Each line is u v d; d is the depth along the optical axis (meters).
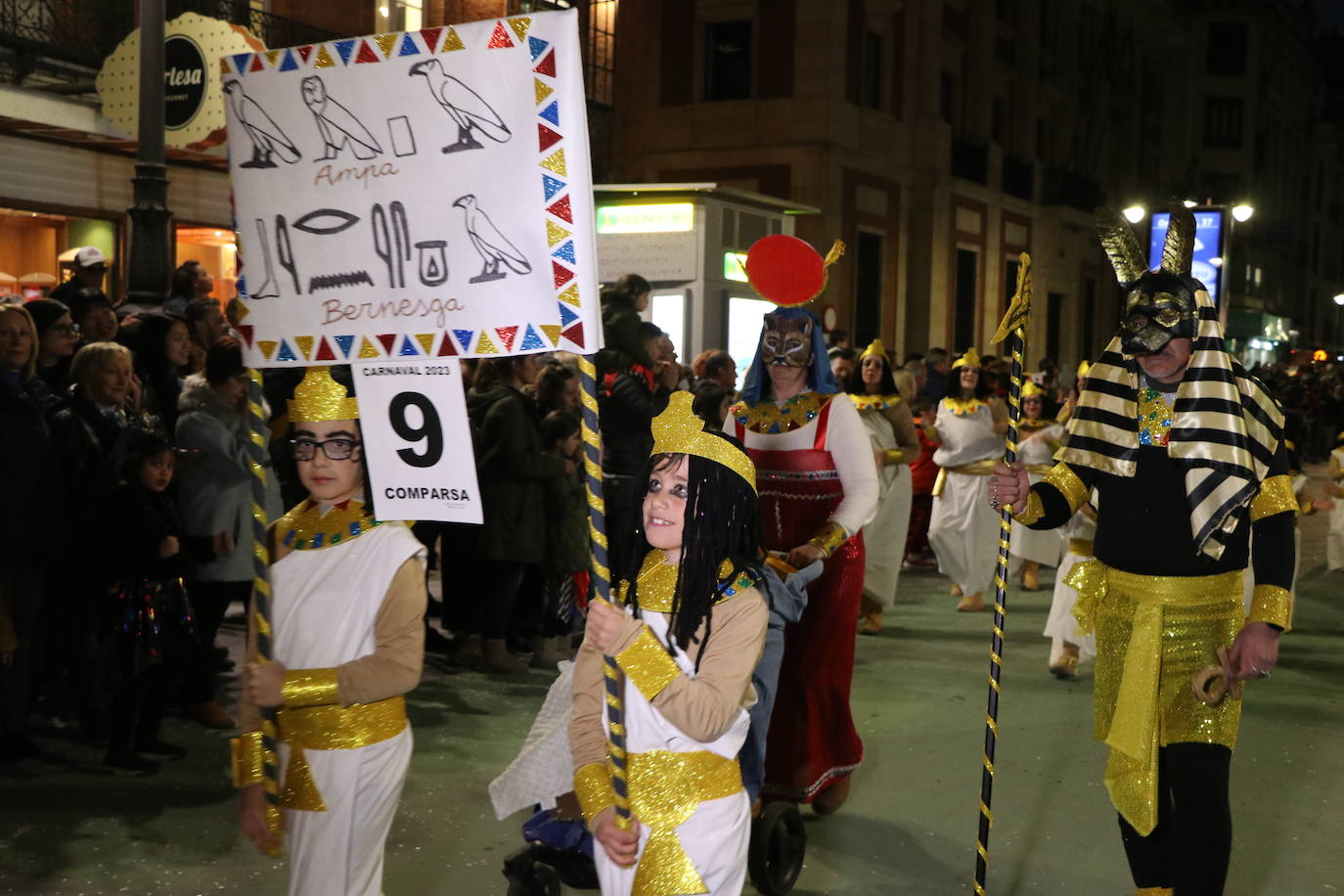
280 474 6.40
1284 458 3.72
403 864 4.61
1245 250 58.19
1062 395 18.86
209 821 4.94
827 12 24.28
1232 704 3.71
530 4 19.75
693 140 25.20
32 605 5.57
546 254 2.86
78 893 4.25
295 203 3.12
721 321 14.24
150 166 9.12
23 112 11.83
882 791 5.59
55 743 5.87
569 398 8.06
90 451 5.80
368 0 17.02
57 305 6.61
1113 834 5.13
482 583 7.41
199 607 6.04
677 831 2.89
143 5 9.07
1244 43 55.66
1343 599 11.34
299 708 3.04
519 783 3.47
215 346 6.11
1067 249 36.19
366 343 3.07
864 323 26.64
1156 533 3.74
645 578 3.04
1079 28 37.25
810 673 4.80
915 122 28.11
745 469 3.00
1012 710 7.04
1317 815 5.48
